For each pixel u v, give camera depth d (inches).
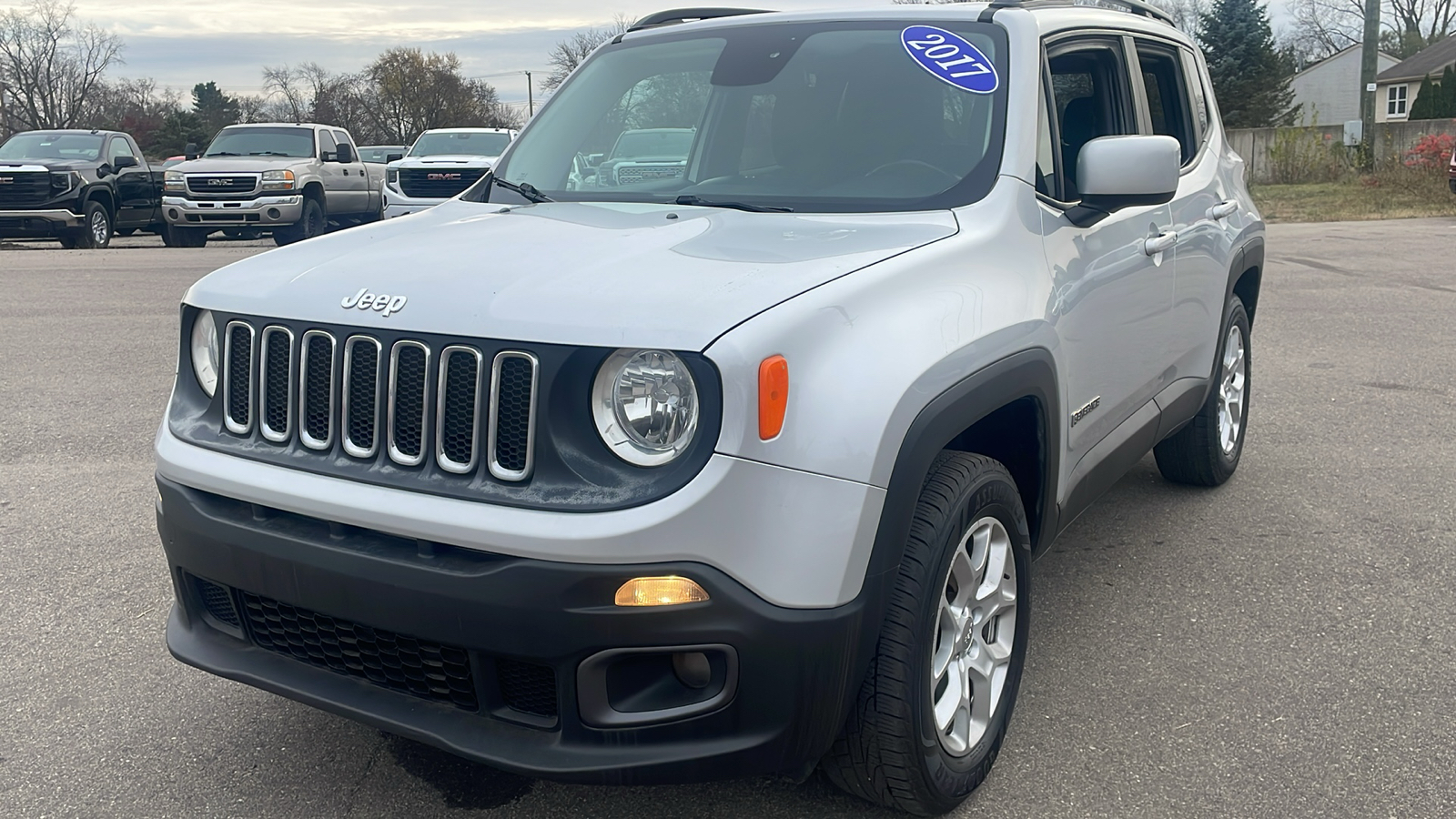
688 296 89.3
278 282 104.7
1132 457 154.3
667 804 108.8
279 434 101.4
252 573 99.5
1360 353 320.2
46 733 122.0
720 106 141.3
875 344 92.6
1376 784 110.7
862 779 100.6
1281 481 206.8
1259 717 123.9
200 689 132.0
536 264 99.4
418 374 92.6
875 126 131.7
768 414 85.0
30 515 190.2
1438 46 2305.6
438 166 625.6
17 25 2957.7
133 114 3262.8
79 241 708.0
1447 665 135.2
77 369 305.4
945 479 101.2
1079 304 126.6
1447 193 909.8
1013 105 128.4
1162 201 126.6
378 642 96.0
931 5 145.1
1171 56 178.4
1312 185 1101.7
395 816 107.5
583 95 156.7
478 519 87.1
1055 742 119.6
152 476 212.5
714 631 85.2
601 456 86.8
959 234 113.7
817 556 86.8
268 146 723.4
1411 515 187.2
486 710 92.7
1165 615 150.8
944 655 104.7
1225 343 191.3
